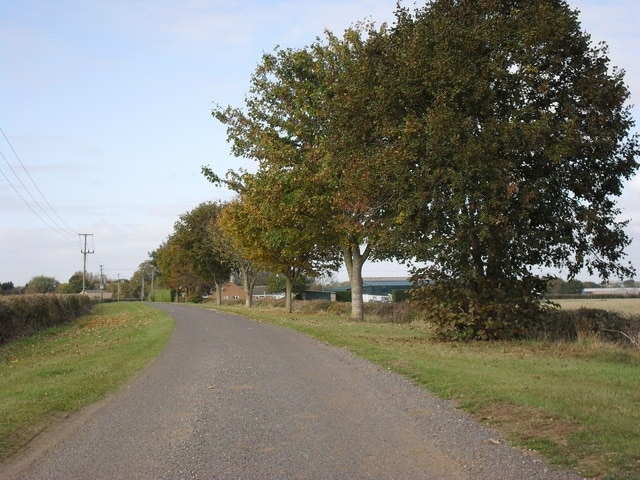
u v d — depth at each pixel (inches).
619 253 650.2
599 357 515.2
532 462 234.2
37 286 4259.4
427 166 589.3
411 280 674.2
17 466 251.0
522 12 590.6
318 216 1107.9
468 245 625.6
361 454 256.4
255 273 2287.2
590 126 593.3
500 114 597.0
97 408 363.3
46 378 485.4
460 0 610.5
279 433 293.4
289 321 1098.7
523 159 588.7
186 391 410.3
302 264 1624.0
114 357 611.2
